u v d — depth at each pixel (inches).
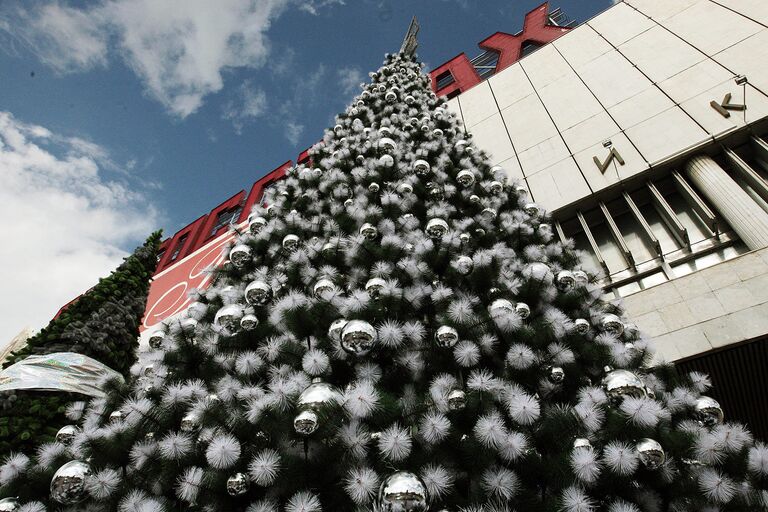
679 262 313.9
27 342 220.5
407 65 487.8
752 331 239.5
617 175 384.8
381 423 91.5
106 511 103.7
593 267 329.7
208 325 152.0
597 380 145.9
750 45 393.7
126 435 114.7
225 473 92.4
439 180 227.8
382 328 106.7
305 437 90.7
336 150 294.7
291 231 195.6
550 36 759.1
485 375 102.3
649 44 484.7
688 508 102.0
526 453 94.4
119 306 262.8
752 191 326.6
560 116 483.5
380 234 176.2
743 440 107.7
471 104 617.3
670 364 167.0
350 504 89.7
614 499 100.0
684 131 373.4
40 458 115.8
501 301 125.4
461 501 89.9
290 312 122.3
